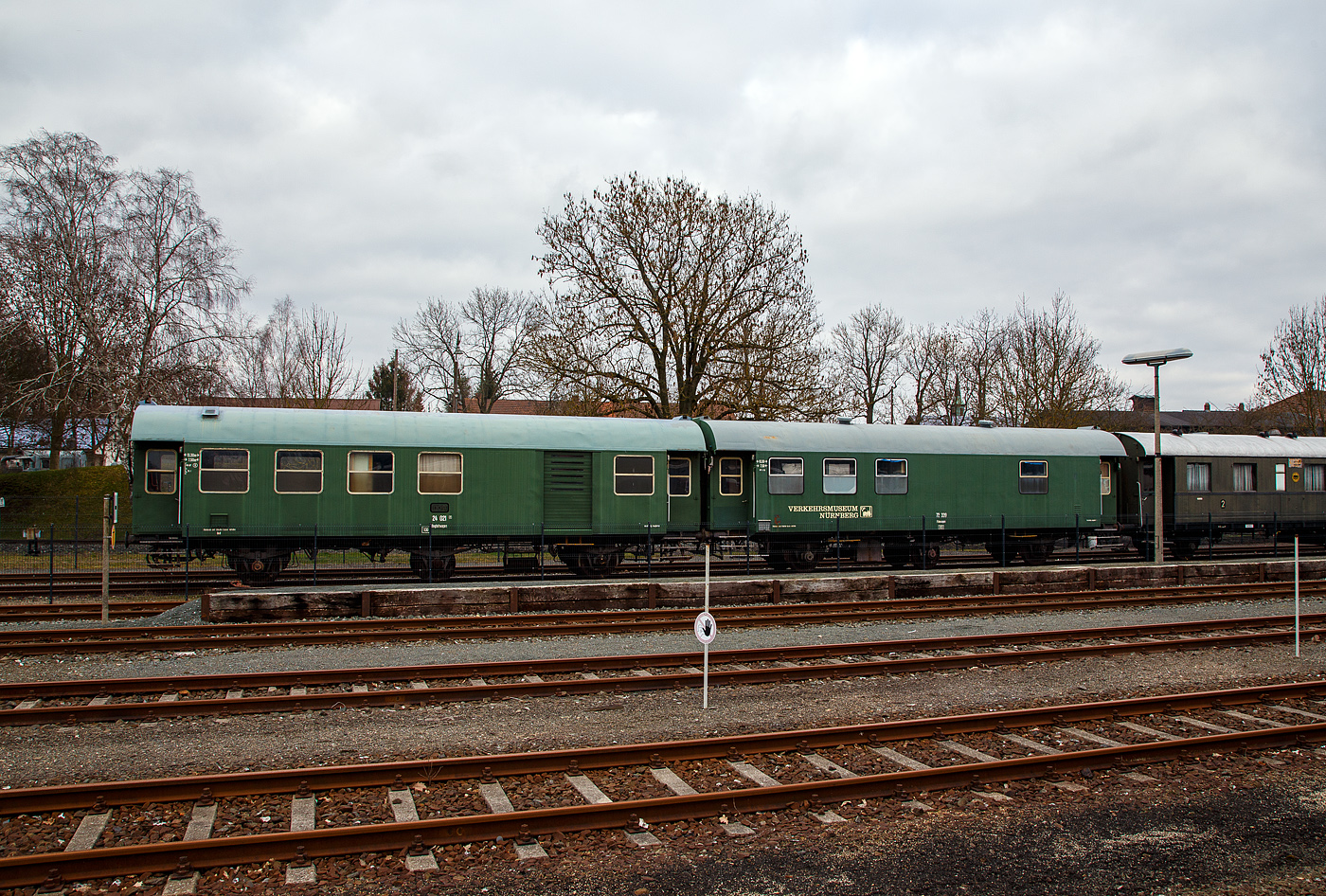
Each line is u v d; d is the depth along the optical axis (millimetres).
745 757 7625
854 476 22656
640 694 10008
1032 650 12477
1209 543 26672
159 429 17875
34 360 36188
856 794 6672
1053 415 40656
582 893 5246
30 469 42125
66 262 35062
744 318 31000
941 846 5961
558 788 6828
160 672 11000
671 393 31672
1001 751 7973
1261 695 9883
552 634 13516
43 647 11766
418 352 58750
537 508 20000
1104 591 18266
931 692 10164
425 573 19844
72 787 6230
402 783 6805
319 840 5598
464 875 5434
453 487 19453
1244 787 7164
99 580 19453
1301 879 5609
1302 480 28484
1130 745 7621
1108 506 25922
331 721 8812
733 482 21969
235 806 6379
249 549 18469
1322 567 22250
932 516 23344
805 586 17344
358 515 18844
